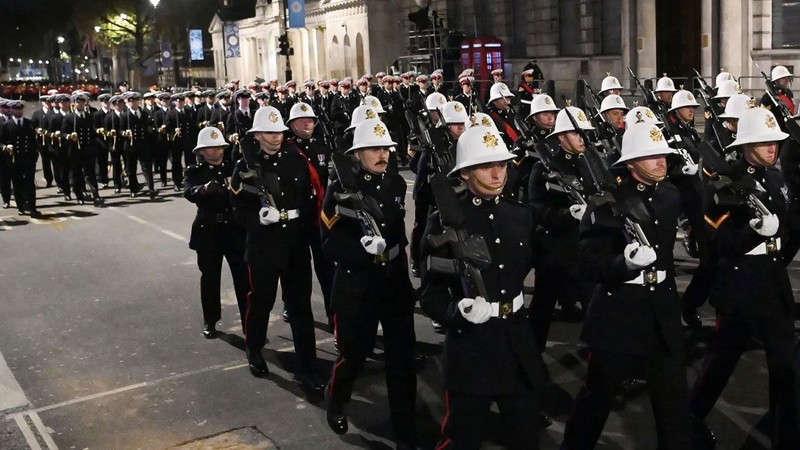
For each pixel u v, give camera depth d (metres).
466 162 4.74
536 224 7.03
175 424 6.79
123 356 8.45
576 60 30.70
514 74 33.81
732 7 24.66
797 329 7.64
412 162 9.76
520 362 4.67
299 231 7.33
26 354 8.65
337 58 46.94
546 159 6.94
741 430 6.07
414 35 35.31
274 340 8.72
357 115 9.25
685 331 8.09
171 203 18.27
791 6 23.61
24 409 7.22
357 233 6.03
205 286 8.75
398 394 5.96
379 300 6.02
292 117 8.81
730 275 5.66
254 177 7.17
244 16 67.50
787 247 8.28
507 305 4.72
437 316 4.72
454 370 4.71
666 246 5.04
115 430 6.73
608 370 5.06
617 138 7.56
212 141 8.31
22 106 17.08
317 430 6.55
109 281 11.52
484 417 4.72
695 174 7.96
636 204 4.88
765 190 5.77
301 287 7.34
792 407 5.25
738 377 6.97
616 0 29.39
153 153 20.06
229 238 8.41
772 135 5.75
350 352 6.20
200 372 7.90
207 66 77.75
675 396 4.98
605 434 6.13
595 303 5.15
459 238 4.58
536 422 4.71
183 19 74.38
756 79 24.33
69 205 18.59
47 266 12.62
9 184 18.28
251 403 7.13
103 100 20.17
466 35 36.25
